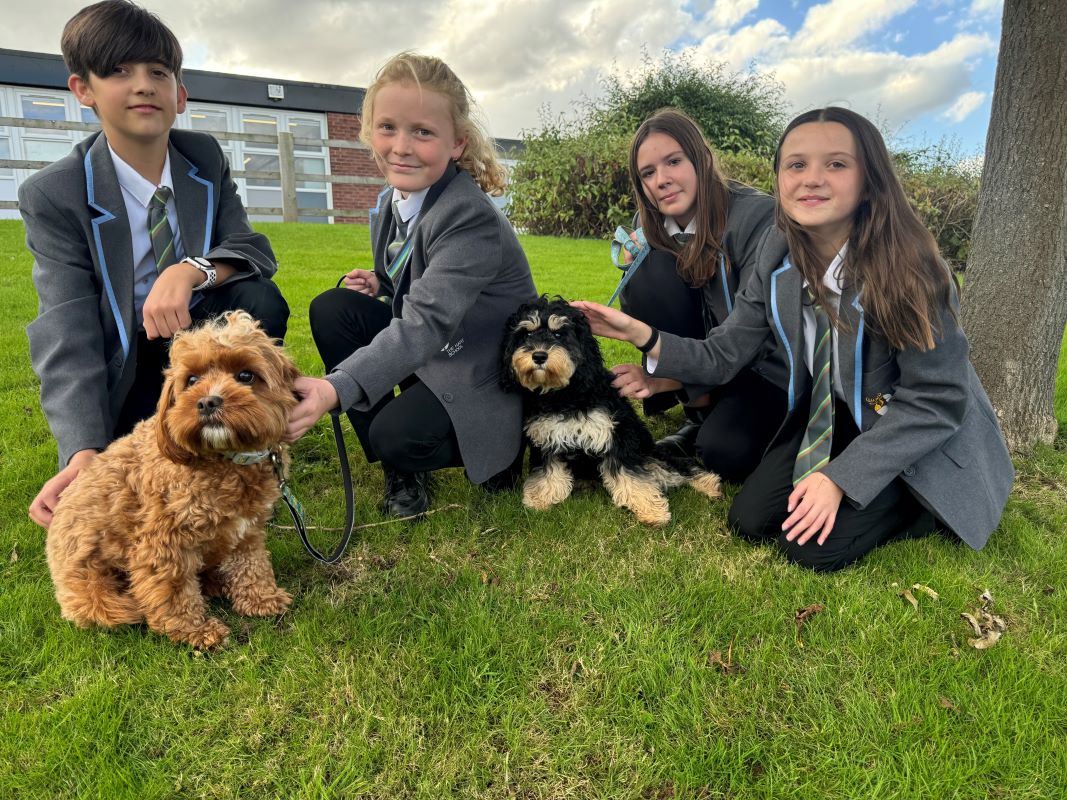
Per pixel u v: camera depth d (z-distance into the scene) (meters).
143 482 2.20
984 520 2.78
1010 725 2.01
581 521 3.23
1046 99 3.46
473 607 2.55
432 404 3.04
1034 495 3.46
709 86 18.88
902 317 2.61
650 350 3.17
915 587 2.63
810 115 2.64
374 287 3.57
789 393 2.99
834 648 2.33
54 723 2.01
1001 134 3.65
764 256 3.04
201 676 2.20
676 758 1.95
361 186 20.75
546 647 2.35
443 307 2.62
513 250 3.28
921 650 2.32
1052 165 3.52
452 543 3.02
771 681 2.20
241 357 2.13
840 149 2.57
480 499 3.44
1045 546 2.95
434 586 2.71
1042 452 3.84
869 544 2.84
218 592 2.62
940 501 2.74
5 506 3.08
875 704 2.10
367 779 1.90
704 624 2.47
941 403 2.69
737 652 2.35
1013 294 3.71
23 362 4.95
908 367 2.72
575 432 3.29
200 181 3.20
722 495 3.54
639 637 2.39
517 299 3.33
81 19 2.69
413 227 2.95
